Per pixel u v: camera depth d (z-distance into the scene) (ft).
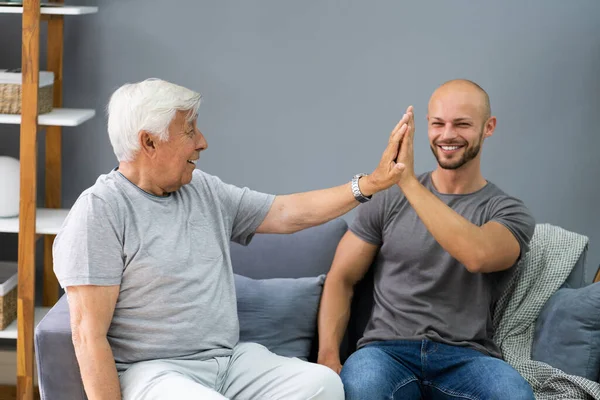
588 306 8.98
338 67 12.66
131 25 12.63
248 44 12.66
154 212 8.30
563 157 12.72
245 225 9.16
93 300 7.83
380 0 12.48
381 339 9.25
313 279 9.80
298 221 9.18
